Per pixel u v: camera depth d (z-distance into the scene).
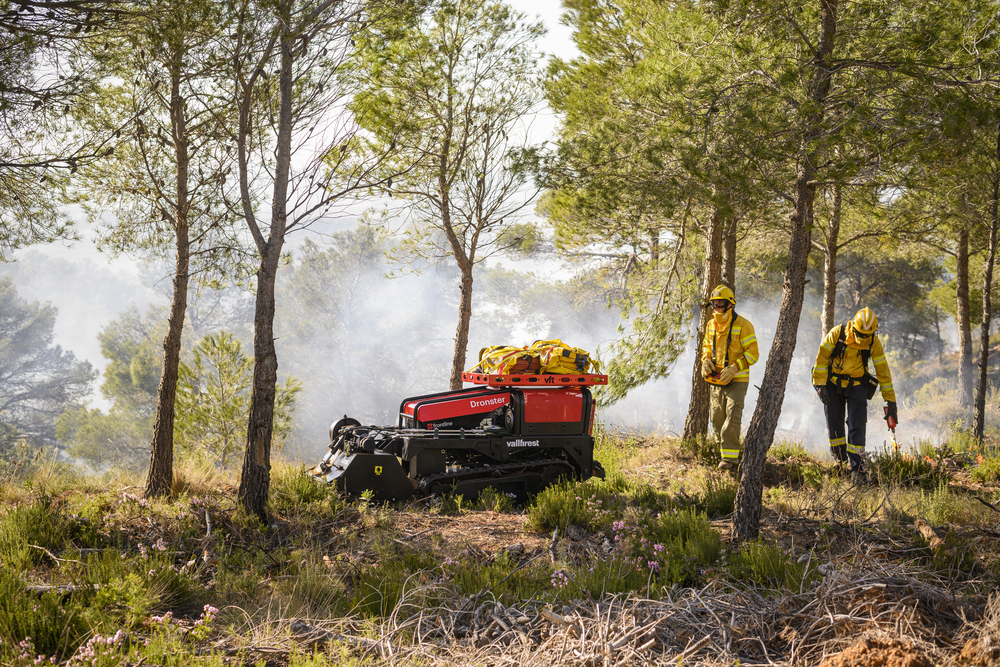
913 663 2.62
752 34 4.92
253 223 5.03
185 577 3.78
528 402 6.48
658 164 5.62
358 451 6.30
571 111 8.31
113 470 7.05
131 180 6.21
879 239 11.91
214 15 4.70
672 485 6.81
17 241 5.32
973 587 3.59
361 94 6.59
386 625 3.38
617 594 3.56
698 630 3.23
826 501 5.53
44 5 4.04
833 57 4.68
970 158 4.47
